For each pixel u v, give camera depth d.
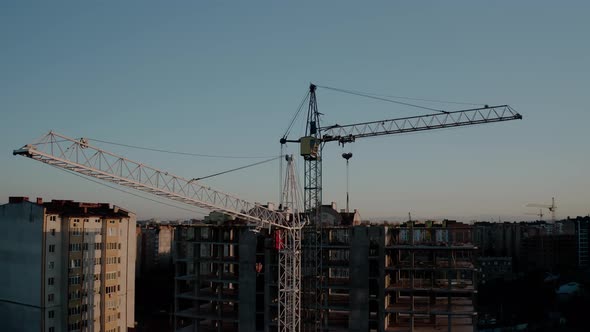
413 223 124.25
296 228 118.69
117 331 132.75
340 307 112.94
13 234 121.81
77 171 86.44
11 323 120.88
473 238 115.81
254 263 116.75
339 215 139.75
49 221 118.19
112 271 131.75
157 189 96.56
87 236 125.50
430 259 125.50
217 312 122.50
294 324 110.19
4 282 122.88
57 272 119.94
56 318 119.00
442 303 119.19
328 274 117.88
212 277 123.56
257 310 118.56
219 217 125.00
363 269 110.44
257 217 112.56
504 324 188.88
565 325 178.38
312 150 126.38
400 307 112.38
